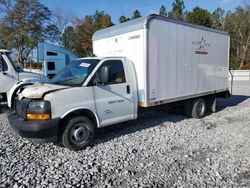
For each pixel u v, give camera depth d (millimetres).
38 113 4984
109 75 5543
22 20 37812
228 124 7777
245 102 12203
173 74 7219
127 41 6641
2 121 7988
